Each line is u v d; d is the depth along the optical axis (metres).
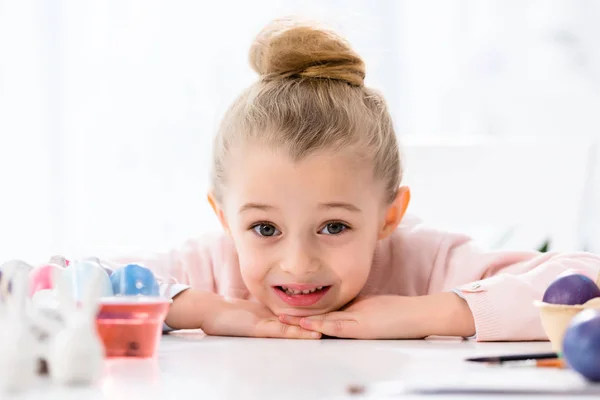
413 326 1.39
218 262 1.85
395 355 1.12
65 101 3.16
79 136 3.18
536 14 3.41
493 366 0.99
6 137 3.16
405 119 3.35
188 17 3.16
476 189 2.38
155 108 3.17
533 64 3.39
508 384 0.82
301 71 1.59
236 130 1.52
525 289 1.39
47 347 0.89
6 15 3.15
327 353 1.15
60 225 3.18
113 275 1.24
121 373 0.95
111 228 3.18
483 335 1.35
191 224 3.16
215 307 1.50
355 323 1.40
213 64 3.16
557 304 1.07
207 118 3.16
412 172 2.38
